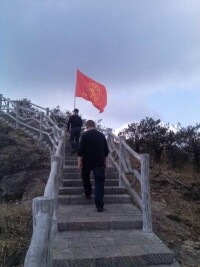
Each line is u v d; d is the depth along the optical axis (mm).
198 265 5660
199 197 10719
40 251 2760
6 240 5812
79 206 7324
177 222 8094
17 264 5375
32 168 11953
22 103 19406
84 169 7180
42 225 3139
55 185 6223
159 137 16188
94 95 13391
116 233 5965
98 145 7004
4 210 7168
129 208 7133
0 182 11594
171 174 12984
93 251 5125
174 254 5570
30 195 10008
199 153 15766
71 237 5730
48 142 14000
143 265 5000
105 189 7977
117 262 4945
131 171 7484
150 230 6090
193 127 17047
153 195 10094
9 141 13969
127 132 17141
